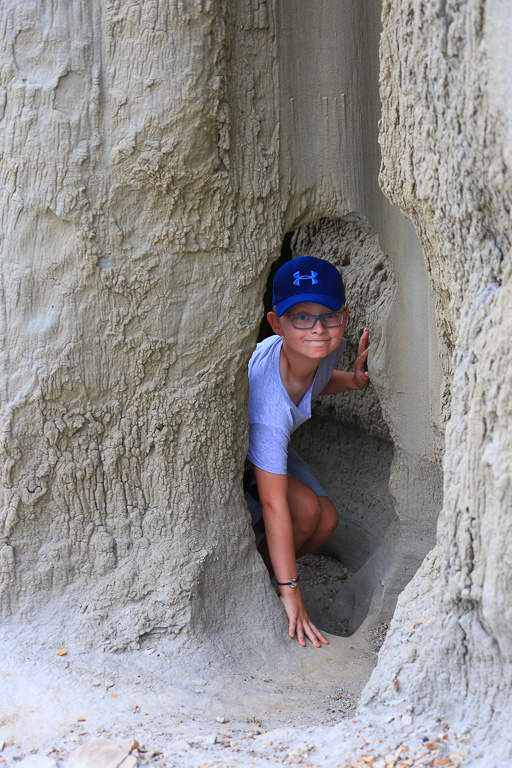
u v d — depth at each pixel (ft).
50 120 7.82
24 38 7.76
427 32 6.07
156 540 8.71
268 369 10.15
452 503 5.92
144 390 8.59
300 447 15.37
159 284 8.41
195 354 8.71
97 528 8.61
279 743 6.48
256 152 8.48
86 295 8.21
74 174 7.91
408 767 5.51
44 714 7.07
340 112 8.82
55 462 8.39
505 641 5.49
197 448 8.87
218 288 8.65
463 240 6.21
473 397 5.63
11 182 7.93
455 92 5.83
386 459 13.11
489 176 5.38
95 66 7.83
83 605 8.39
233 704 7.64
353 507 13.78
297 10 8.54
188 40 7.70
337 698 7.91
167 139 7.86
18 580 8.37
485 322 5.71
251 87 8.36
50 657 7.95
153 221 8.25
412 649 6.49
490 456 5.31
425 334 9.13
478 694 5.87
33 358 8.17
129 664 8.08
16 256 8.07
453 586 5.92
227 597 9.00
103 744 6.38
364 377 10.94
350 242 12.60
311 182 8.89
